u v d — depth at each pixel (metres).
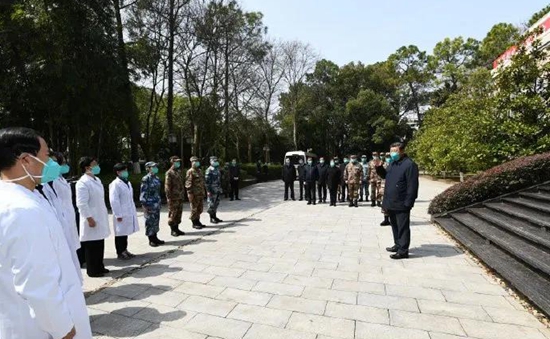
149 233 6.22
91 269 4.60
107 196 11.71
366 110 36.62
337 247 5.98
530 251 4.40
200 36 16.38
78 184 4.61
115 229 5.42
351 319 3.29
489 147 10.05
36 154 1.69
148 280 4.45
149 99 21.33
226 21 17.20
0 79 10.63
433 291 3.96
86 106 11.35
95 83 11.48
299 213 9.97
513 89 9.66
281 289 4.07
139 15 15.53
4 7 10.05
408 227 5.24
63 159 4.17
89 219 4.53
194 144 18.69
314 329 3.11
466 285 4.12
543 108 9.16
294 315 3.39
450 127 15.60
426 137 20.56
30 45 10.23
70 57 10.97
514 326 3.12
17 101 11.12
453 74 35.38
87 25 11.47
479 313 3.39
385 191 5.55
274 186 21.23
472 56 36.72
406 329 3.09
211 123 18.36
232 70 19.97
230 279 4.44
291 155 24.66
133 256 5.54
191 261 5.25
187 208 11.43
